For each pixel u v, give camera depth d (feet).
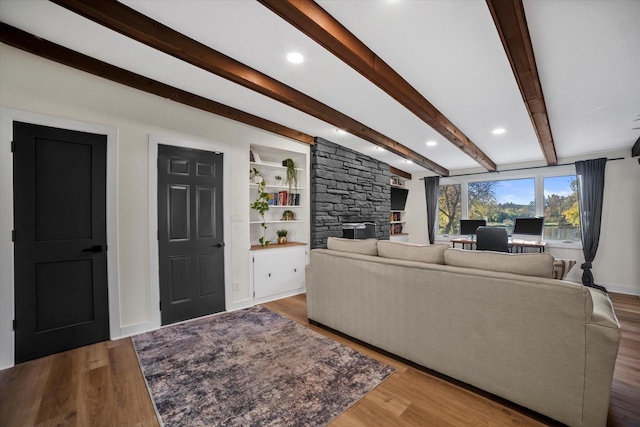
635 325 9.42
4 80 6.96
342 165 15.26
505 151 14.80
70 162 7.85
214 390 5.87
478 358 5.66
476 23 5.65
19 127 7.14
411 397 5.66
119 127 8.61
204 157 10.40
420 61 6.98
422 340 6.51
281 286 12.81
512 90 8.29
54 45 7.36
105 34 6.87
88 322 8.06
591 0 4.87
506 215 18.06
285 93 8.66
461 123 10.79
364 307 7.71
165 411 5.25
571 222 15.69
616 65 6.79
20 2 5.84
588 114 9.69
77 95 7.91
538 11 5.17
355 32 6.04
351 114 10.72
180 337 8.48
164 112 9.45
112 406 5.40
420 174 21.86
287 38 6.63
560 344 4.75
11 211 7.04
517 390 5.19
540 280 4.97
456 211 20.31
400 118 11.07
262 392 5.80
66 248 7.79
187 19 6.10
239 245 11.37
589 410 4.51
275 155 14.17
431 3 5.20
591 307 4.51
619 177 13.94
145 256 9.05
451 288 6.01
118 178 8.57
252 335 8.62
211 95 9.95
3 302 6.89
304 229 14.24
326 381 6.18
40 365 6.93
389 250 7.56
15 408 5.32
